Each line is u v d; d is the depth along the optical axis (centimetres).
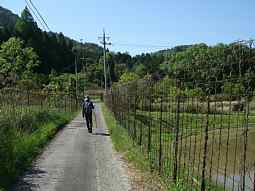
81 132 2416
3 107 1680
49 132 2098
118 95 2994
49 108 3131
